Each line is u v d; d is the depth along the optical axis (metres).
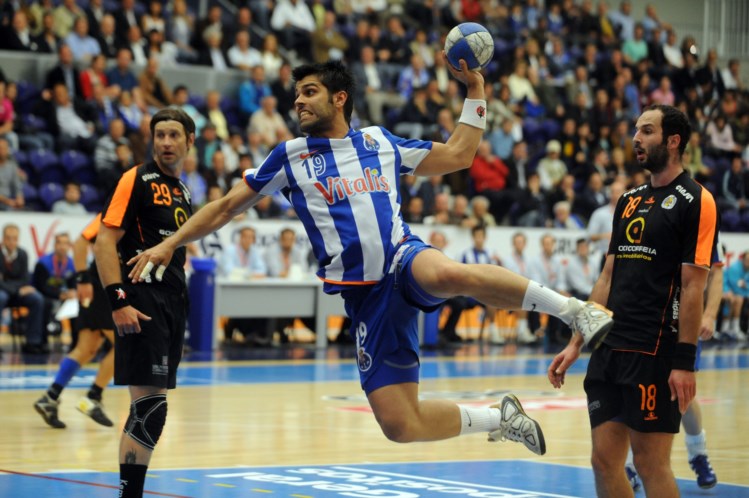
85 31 46.66
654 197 12.16
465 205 45.75
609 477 12.10
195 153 42.25
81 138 42.59
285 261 41.47
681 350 11.55
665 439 11.88
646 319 11.90
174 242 12.48
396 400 12.04
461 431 12.58
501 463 17.88
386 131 12.82
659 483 11.84
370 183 12.27
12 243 36.56
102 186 40.81
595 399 12.19
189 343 39.84
